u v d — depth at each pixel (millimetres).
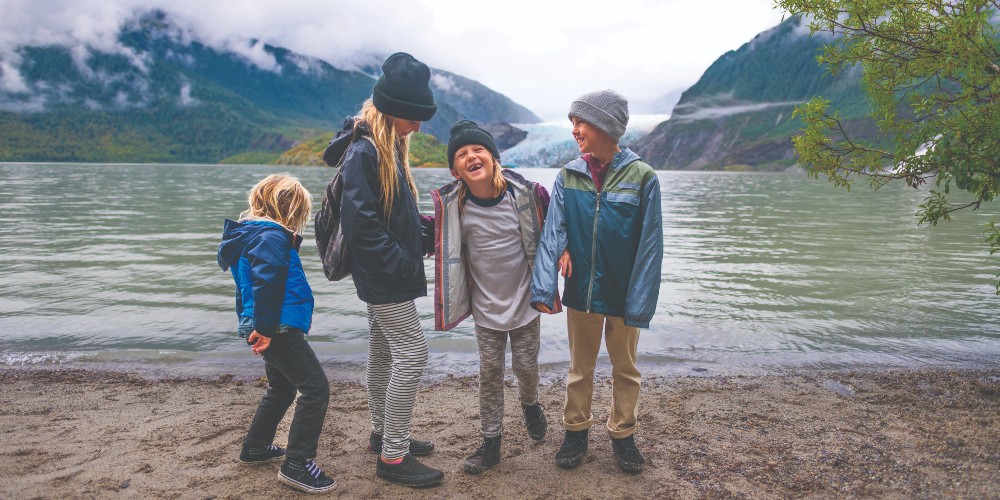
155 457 3273
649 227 2965
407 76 2779
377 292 2834
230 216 20516
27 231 15672
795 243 13617
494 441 3176
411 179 3037
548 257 2990
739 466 3168
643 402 4258
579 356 3195
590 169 3125
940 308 7188
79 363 5250
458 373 5023
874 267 10227
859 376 4805
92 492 2850
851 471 3062
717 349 5688
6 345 5746
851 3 3832
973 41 3457
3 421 3812
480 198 3131
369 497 2871
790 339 5984
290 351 2912
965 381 4570
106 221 18500
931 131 3795
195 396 4363
